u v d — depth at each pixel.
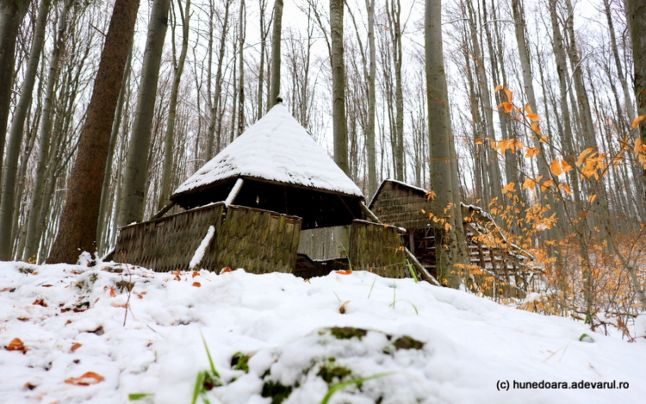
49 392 1.73
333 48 12.98
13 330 2.52
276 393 1.35
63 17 15.53
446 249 7.62
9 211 10.47
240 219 6.25
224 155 9.45
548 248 7.73
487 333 2.33
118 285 3.43
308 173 8.87
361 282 3.41
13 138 10.88
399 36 23.66
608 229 4.16
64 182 28.42
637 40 4.11
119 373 1.93
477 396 1.21
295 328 2.13
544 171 10.05
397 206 18.36
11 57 8.55
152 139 27.81
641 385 1.79
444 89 8.03
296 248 6.65
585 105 14.10
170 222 6.96
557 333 2.60
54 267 4.54
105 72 7.52
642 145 3.54
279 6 15.12
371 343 1.38
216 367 1.57
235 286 3.12
